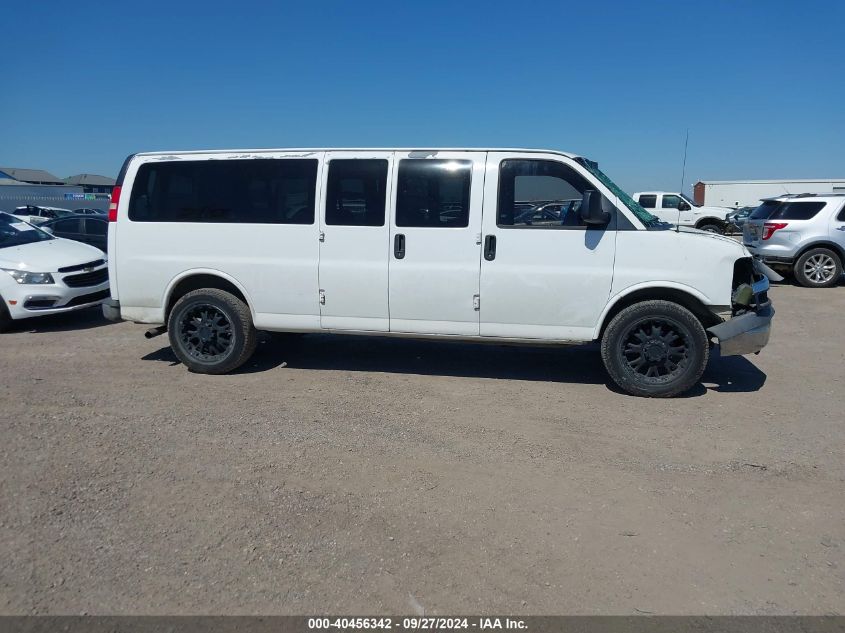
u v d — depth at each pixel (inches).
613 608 116.0
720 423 206.2
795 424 205.9
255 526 141.5
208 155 252.5
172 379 251.8
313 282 245.0
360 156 239.6
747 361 285.6
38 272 344.2
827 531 141.8
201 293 253.3
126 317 263.4
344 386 244.2
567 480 165.2
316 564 128.1
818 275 513.7
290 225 245.1
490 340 238.7
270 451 180.9
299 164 244.5
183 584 121.2
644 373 231.8
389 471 169.3
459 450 183.3
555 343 234.2
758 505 152.9
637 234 222.8
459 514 147.8
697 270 220.7
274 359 283.9
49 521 142.0
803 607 116.3
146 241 257.0
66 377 253.8
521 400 228.5
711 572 126.7
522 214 230.4
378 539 137.2
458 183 233.1
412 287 237.6
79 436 189.3
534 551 133.4
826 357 293.7
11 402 220.2
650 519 146.3
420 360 283.3
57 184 2839.6
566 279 227.5
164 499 152.6
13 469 166.7
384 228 237.8
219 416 208.5
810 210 512.7
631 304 229.8
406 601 117.5
